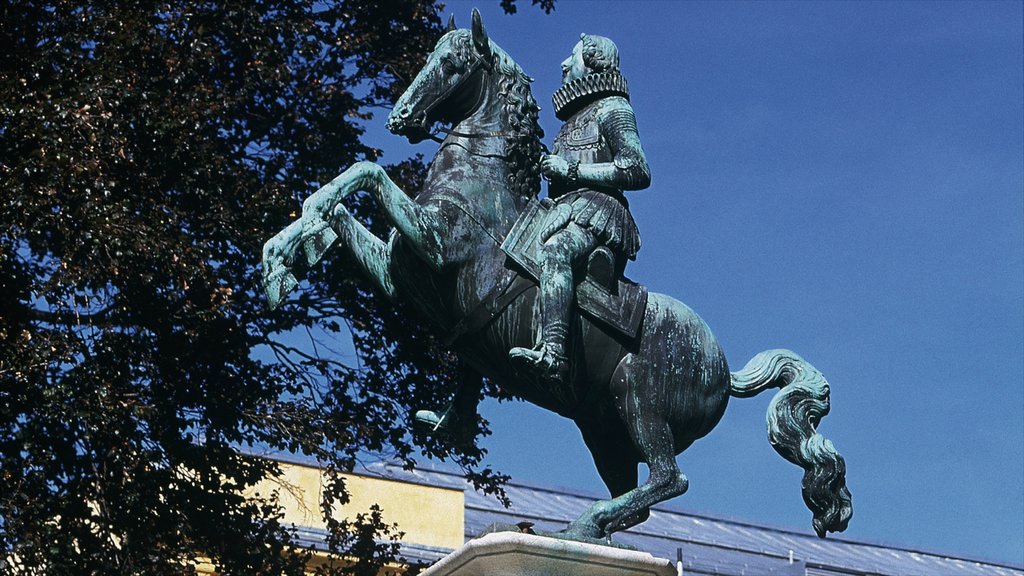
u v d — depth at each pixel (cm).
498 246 574
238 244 1178
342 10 1305
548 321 554
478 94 596
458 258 568
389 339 1288
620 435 599
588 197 588
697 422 588
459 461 1311
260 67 1211
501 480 1322
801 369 612
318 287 1272
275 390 1198
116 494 1098
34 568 1070
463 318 572
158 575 1100
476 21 594
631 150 590
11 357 1035
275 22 1245
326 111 1295
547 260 565
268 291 546
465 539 1920
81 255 1066
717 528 2212
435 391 1294
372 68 1323
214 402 1154
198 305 1118
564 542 527
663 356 581
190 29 1186
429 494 1911
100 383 1078
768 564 2119
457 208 571
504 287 569
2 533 1051
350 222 580
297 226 553
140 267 1074
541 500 2156
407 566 1334
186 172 1141
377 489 1873
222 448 1166
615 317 576
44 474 1072
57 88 1098
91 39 1152
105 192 1059
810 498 591
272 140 1288
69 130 1070
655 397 577
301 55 1258
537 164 598
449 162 585
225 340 1172
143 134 1123
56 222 1048
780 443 597
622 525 563
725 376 597
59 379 1075
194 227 1161
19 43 1148
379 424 1276
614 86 609
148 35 1152
